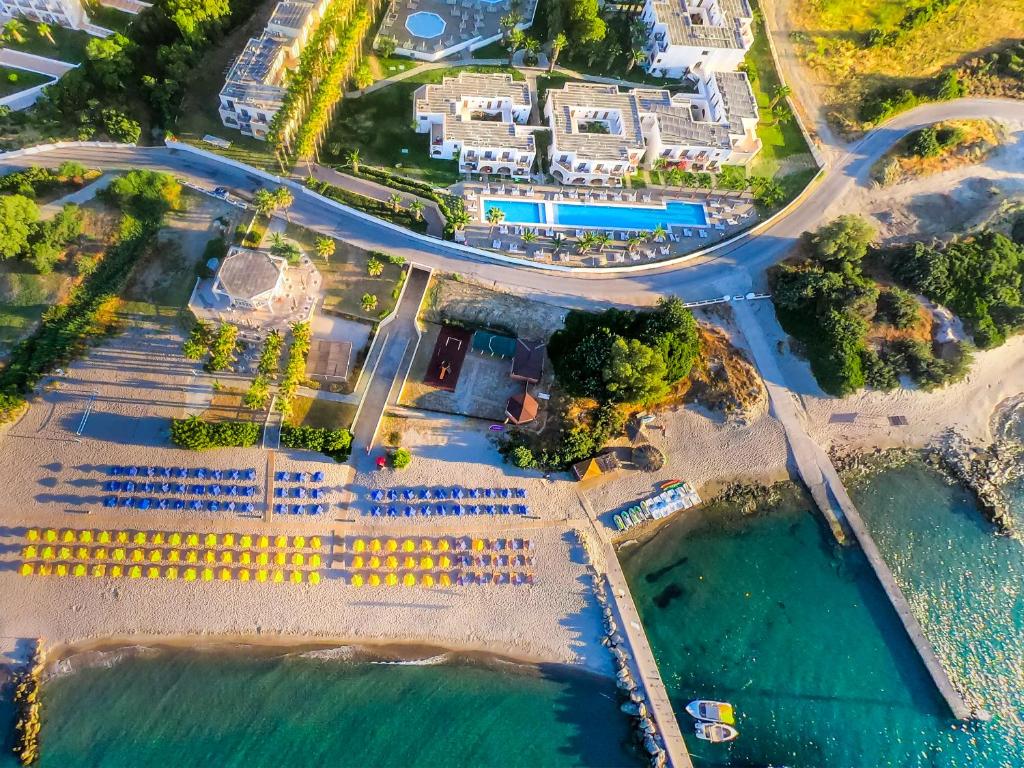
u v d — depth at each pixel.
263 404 89.12
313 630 83.25
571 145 109.31
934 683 87.12
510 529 90.25
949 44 130.50
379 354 96.69
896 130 122.19
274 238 99.56
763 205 114.25
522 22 124.94
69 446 87.88
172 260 98.25
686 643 87.81
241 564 84.44
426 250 103.44
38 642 79.56
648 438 97.56
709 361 101.25
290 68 112.00
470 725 81.25
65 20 112.00
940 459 102.06
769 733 83.56
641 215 111.62
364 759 78.81
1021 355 109.19
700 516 95.44
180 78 106.69
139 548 83.88
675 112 115.25
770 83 125.62
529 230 106.62
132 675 79.50
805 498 97.75
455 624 85.38
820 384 102.38
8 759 74.81
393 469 90.88
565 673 84.81
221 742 77.94
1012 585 94.00
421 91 116.12
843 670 87.75
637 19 127.56
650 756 80.88
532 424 95.44
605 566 90.19
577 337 95.94
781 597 91.56
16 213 89.75
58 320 93.00
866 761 83.19
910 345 102.75
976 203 116.75
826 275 102.62
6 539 83.06
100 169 102.25
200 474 87.88
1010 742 84.75
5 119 103.94
